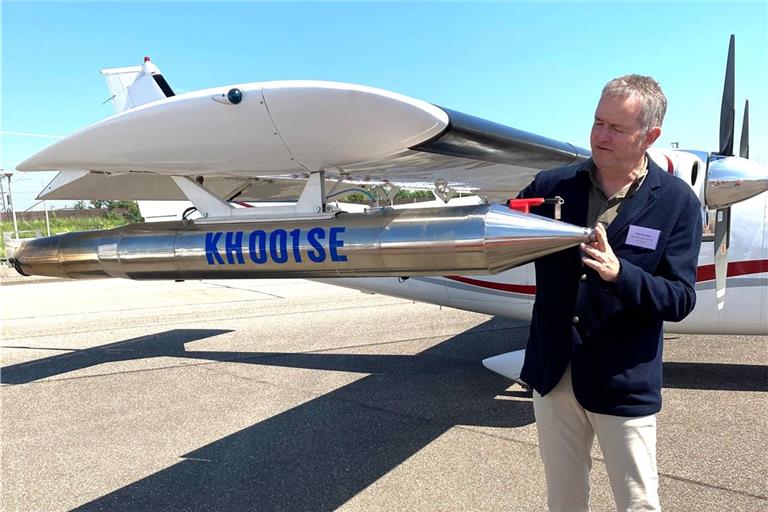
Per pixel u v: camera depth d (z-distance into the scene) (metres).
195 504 2.76
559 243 1.73
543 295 1.83
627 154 1.62
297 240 2.65
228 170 2.87
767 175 3.54
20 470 3.21
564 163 3.88
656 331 1.67
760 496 2.62
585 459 1.88
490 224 2.18
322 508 2.67
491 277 4.85
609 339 1.66
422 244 2.32
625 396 1.65
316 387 4.59
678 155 3.80
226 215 2.93
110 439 3.63
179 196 4.29
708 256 4.08
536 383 1.82
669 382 4.33
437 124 2.36
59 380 5.06
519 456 3.17
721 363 4.79
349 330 6.80
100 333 7.14
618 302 1.62
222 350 6.02
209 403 4.29
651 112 1.58
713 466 2.93
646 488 1.68
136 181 3.64
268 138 2.42
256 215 2.87
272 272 2.77
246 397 4.40
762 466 2.91
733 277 4.07
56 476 3.12
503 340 5.99
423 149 2.70
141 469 3.17
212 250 2.84
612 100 1.59
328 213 2.70
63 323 7.88
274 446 3.43
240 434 3.64
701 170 3.71
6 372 5.38
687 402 3.89
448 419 3.76
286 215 2.81
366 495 2.78
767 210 4.00
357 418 3.84
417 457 3.19
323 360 5.45
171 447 3.47
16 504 2.82
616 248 1.65
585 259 1.55
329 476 3.00
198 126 2.39
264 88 2.20
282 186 4.42
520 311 4.82
